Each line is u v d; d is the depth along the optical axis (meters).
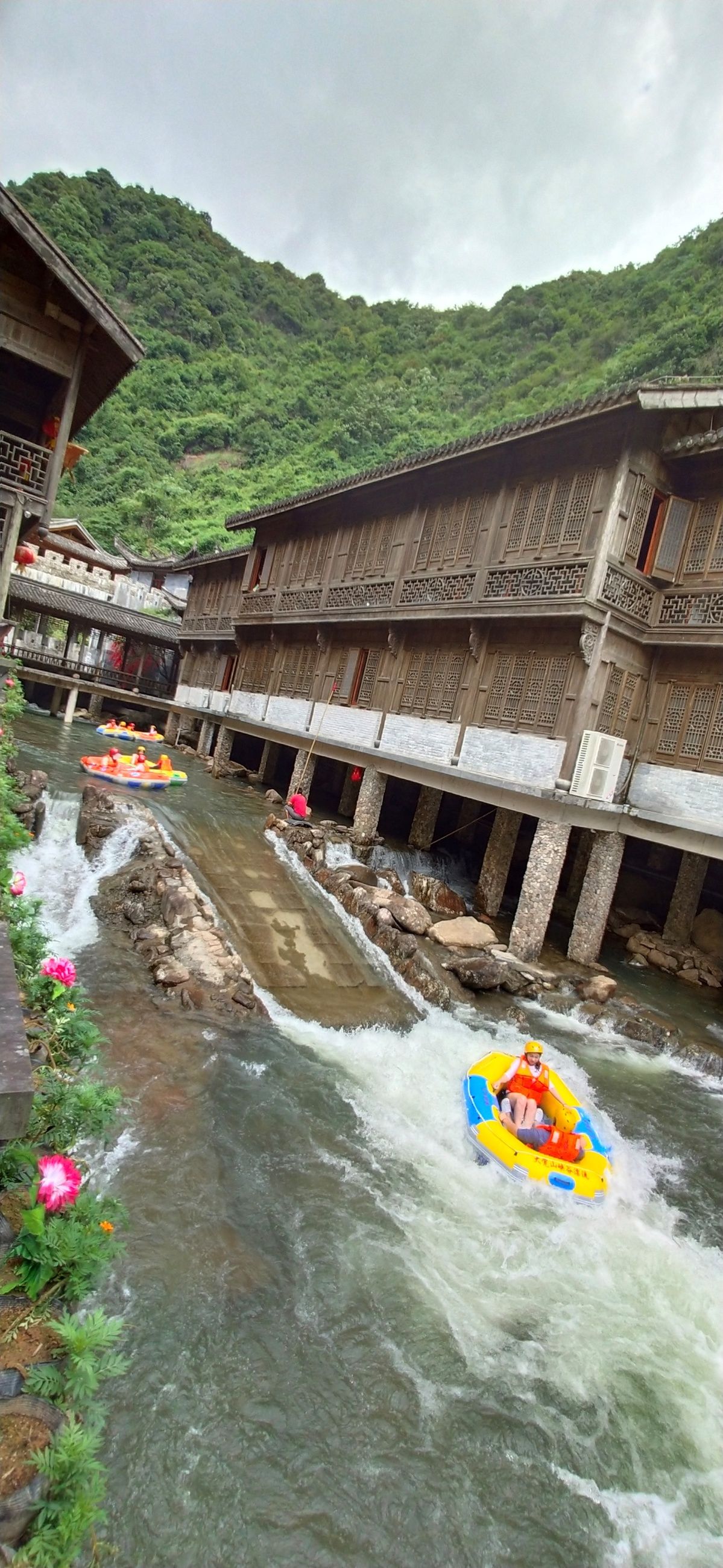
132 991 8.48
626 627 12.26
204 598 29.69
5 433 11.24
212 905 10.95
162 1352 4.31
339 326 92.31
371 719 16.91
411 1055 8.84
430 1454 4.16
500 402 63.88
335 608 18.67
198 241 90.56
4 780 9.80
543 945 13.84
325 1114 7.18
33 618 34.25
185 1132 6.31
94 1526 3.34
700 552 12.28
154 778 16.98
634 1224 6.63
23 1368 2.85
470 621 14.09
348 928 11.87
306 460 63.06
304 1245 5.45
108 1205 3.63
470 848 19.94
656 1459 4.44
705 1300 5.84
